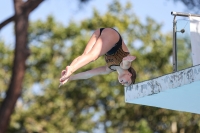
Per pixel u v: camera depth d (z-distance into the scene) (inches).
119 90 1948.8
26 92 1889.8
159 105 787.4
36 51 1909.4
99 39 669.3
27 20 948.0
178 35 792.3
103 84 1925.4
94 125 1963.6
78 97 1943.9
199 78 665.6
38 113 1871.3
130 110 1969.7
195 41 784.3
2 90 1841.8
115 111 1962.4
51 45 1939.0
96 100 1952.5
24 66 940.6
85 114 1948.8
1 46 1899.6
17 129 1850.4
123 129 1978.3
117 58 689.6
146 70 1977.1
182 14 794.2
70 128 1893.5
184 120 1991.9
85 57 651.5
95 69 716.0
